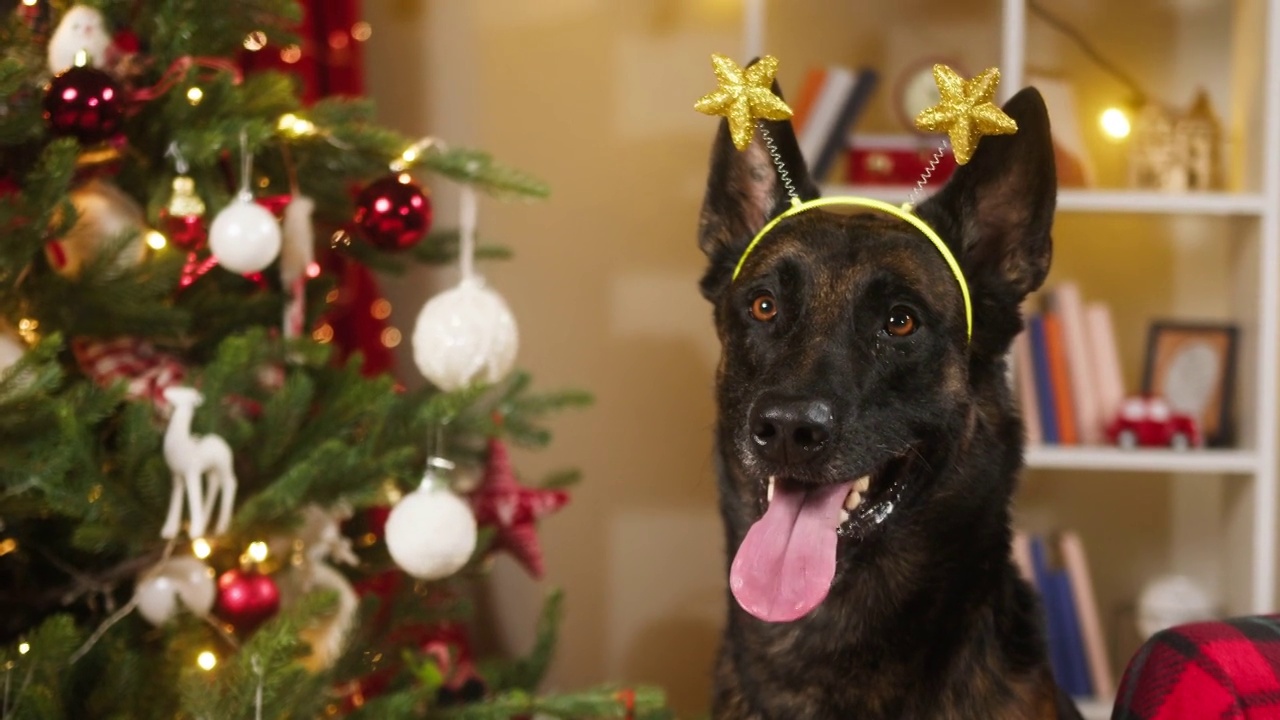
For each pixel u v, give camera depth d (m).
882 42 3.55
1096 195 3.03
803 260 1.80
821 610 1.78
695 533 3.76
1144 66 3.48
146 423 1.71
